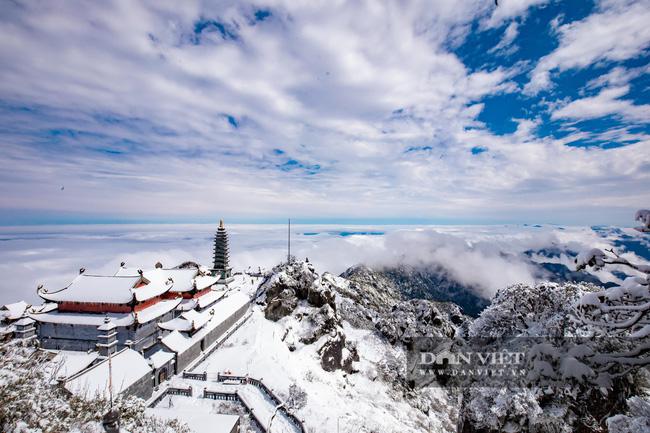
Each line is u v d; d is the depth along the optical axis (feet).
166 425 89.45
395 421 178.40
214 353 181.16
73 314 169.07
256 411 125.39
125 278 181.27
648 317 33.58
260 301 295.28
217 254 358.64
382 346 289.12
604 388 33.14
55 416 64.13
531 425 75.46
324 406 150.10
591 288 102.78
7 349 71.72
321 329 240.73
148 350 168.86
